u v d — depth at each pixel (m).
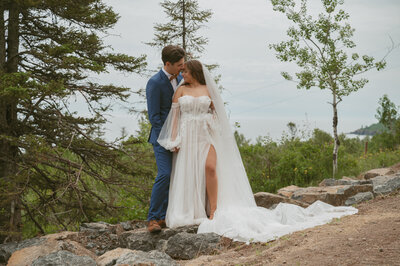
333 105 11.95
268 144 14.03
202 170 5.46
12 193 6.18
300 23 11.95
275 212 5.49
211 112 5.71
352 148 22.58
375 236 3.80
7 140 6.92
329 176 12.13
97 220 8.49
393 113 26.12
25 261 4.71
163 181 5.41
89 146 7.63
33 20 7.88
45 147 6.38
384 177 8.09
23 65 7.77
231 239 4.71
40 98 6.57
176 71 5.52
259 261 3.77
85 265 4.10
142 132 11.76
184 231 5.15
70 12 7.38
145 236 5.23
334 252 3.55
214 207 5.42
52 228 8.15
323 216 5.27
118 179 8.16
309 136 14.66
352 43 11.62
